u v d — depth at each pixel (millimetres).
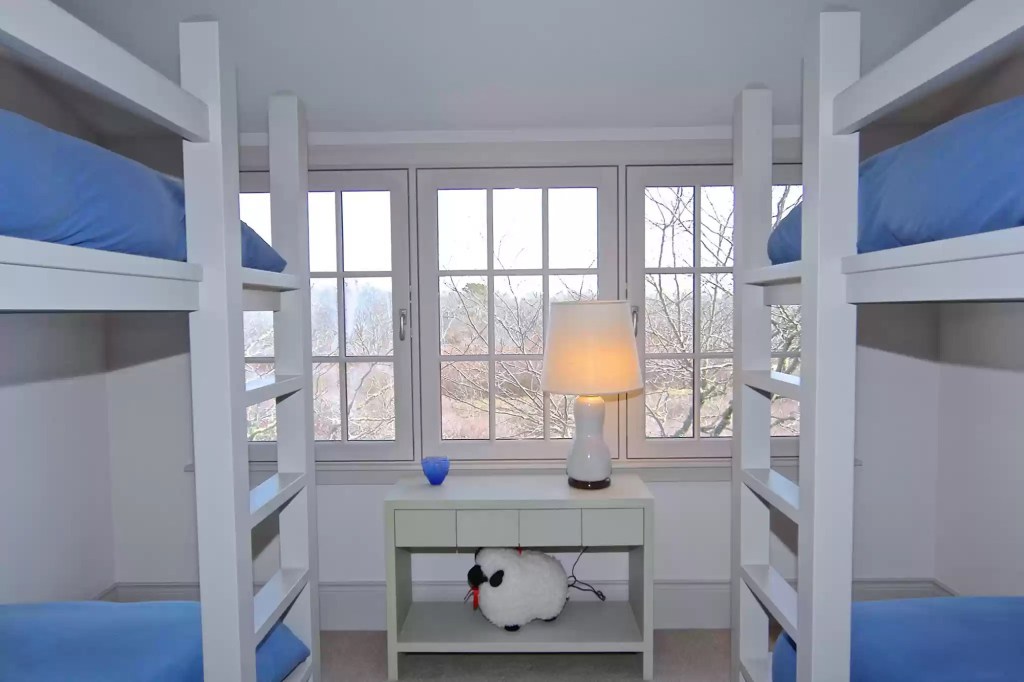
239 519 1302
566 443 2605
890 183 1081
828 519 1253
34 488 2217
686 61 2205
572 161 2551
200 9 1996
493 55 2178
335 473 2578
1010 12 770
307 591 1867
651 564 2154
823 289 1219
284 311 1856
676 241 2600
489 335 2604
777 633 2523
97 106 2311
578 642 2174
